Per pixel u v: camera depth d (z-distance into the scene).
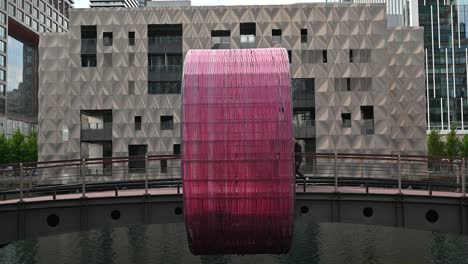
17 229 15.74
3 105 92.94
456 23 110.31
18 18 97.94
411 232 37.28
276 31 46.62
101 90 45.84
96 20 46.25
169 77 46.28
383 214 16.14
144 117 45.75
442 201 15.74
